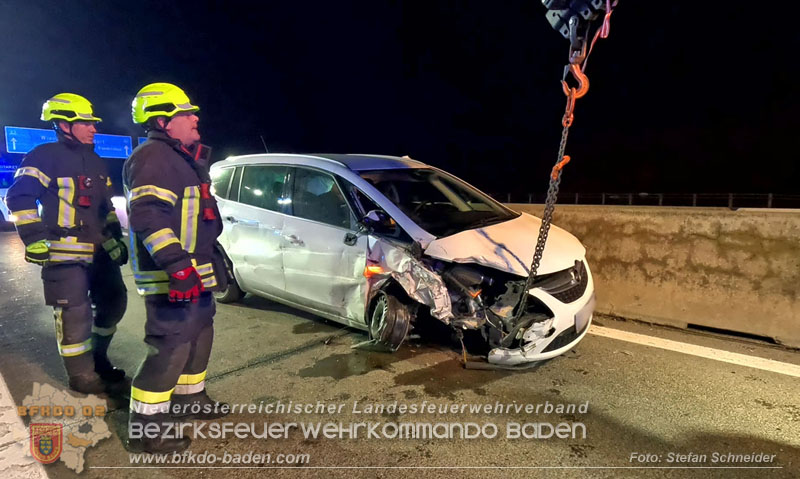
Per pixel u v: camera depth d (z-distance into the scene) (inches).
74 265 132.3
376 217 154.6
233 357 162.4
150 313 106.5
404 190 175.9
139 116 103.9
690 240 181.5
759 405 128.6
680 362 154.1
